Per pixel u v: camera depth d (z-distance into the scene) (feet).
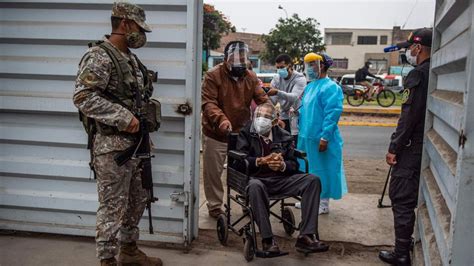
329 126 14.16
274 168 11.86
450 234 5.75
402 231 11.23
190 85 11.74
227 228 12.46
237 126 14.56
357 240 13.32
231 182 12.53
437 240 7.09
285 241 13.21
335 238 13.43
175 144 12.09
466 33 6.26
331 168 14.75
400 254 11.38
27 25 12.14
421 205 10.30
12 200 12.81
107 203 9.69
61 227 12.73
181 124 12.04
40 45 12.23
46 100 12.22
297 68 34.45
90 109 9.08
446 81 8.26
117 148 9.52
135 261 10.94
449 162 6.86
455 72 7.26
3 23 12.22
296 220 14.99
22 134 12.53
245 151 12.39
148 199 10.69
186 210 12.19
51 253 11.75
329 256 12.21
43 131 12.42
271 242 10.91
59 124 12.44
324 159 14.73
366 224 14.64
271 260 11.82
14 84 12.48
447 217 6.75
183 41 11.63
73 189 12.61
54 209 12.71
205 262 11.58
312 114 14.62
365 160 26.40
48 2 11.91
